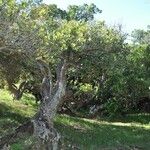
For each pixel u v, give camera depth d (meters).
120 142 27.50
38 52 19.67
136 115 46.78
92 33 24.31
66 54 23.06
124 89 43.94
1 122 24.92
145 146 27.44
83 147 23.59
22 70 24.52
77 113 43.69
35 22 18.08
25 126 19.22
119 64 27.20
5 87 37.94
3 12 15.77
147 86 44.56
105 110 45.69
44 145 18.41
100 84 40.41
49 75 20.56
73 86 37.31
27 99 44.38
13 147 18.25
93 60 25.08
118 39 25.73
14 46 16.53
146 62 46.28
